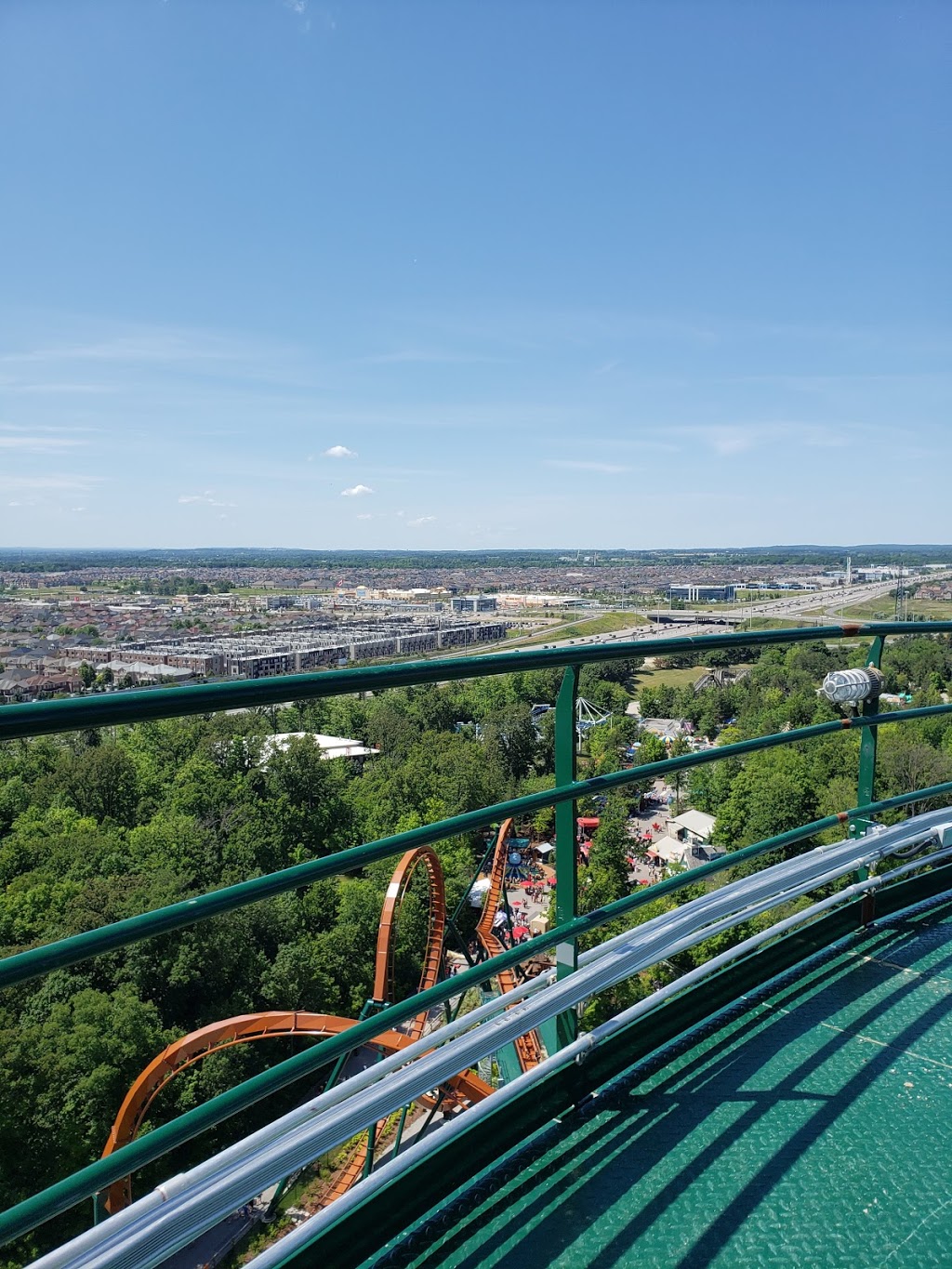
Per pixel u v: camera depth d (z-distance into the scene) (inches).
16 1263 639.1
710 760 98.3
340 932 1060.5
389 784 1834.4
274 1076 58.9
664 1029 95.4
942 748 1649.9
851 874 128.6
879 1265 62.1
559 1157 75.0
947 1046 92.7
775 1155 74.5
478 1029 75.2
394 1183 67.6
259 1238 538.3
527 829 1846.7
